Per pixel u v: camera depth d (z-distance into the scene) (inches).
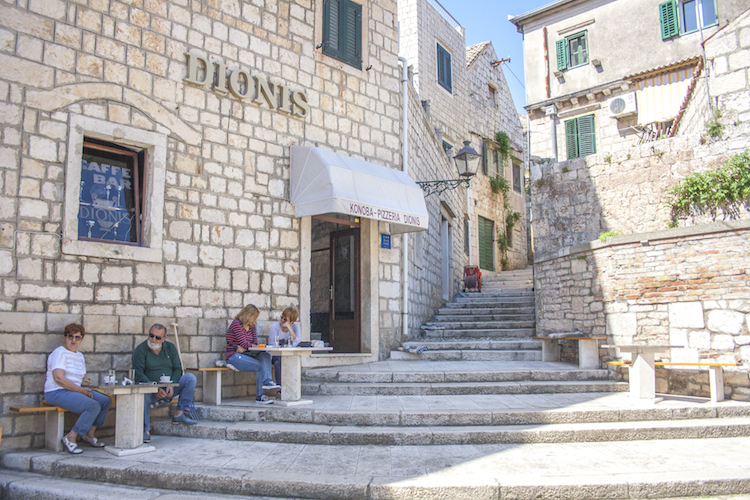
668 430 225.0
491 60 880.3
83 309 244.1
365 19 388.2
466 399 267.7
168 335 269.7
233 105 308.3
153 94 276.2
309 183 319.0
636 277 314.8
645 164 439.5
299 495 169.6
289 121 334.6
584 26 660.7
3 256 225.3
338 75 366.0
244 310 279.1
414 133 446.0
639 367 265.7
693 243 293.4
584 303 351.3
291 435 220.1
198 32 297.4
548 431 218.2
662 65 597.9
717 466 184.5
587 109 644.7
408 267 418.6
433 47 716.7
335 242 402.3
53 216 239.6
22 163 233.3
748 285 272.1
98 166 265.0
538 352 375.6
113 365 250.5
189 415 241.0
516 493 164.9
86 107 253.3
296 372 257.1
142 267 264.5
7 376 220.8
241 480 173.5
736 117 400.5
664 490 168.6
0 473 201.8
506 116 906.1
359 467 184.9
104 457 202.7
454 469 181.8
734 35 403.2
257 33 324.2
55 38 246.8
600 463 188.7
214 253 291.4
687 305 292.4
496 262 814.5
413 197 360.5
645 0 617.6
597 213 459.8
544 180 486.3
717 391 264.1
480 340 415.5
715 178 397.4
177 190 280.8
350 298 385.4
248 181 310.2
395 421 230.8
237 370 271.3
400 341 394.6
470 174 400.8
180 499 167.9
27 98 236.8
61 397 213.5
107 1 264.5
